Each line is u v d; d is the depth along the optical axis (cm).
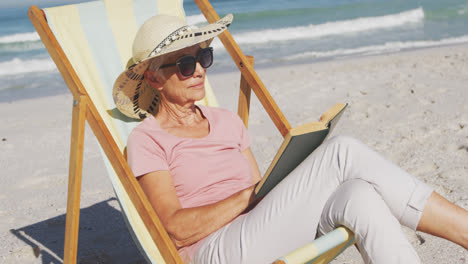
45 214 363
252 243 186
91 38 259
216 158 224
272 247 186
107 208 370
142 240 218
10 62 1077
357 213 171
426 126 493
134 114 247
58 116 635
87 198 386
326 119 199
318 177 185
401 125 503
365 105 588
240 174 228
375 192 177
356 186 176
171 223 199
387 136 475
